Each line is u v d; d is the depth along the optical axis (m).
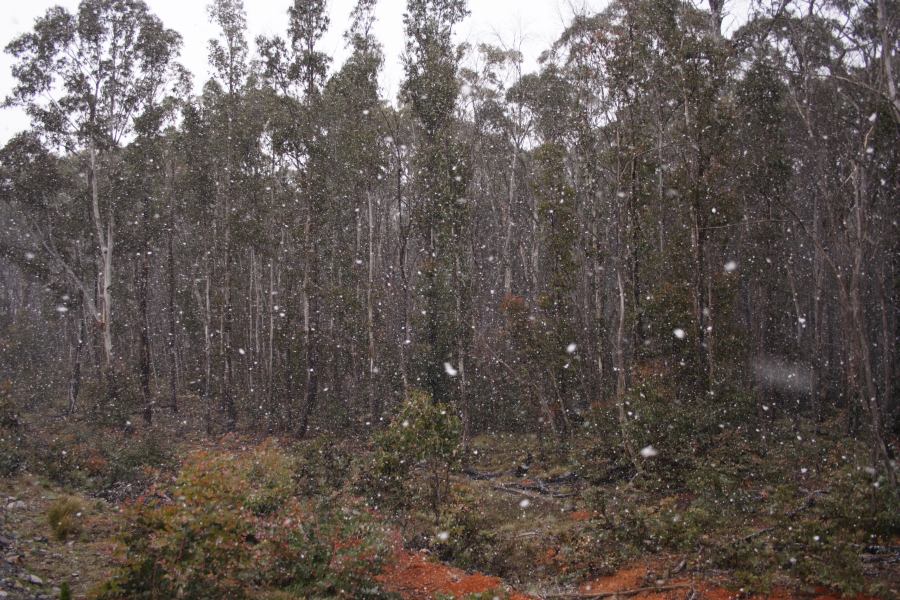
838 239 12.95
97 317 23.48
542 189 20.19
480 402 23.53
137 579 5.69
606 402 18.19
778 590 7.66
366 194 24.94
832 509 9.39
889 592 7.07
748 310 22.22
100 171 25.89
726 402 14.98
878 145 12.75
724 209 16.41
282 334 26.92
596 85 18.33
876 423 9.91
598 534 9.96
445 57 22.27
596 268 20.27
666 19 16.20
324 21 23.45
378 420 22.14
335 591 7.21
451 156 21.77
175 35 24.25
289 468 12.20
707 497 10.91
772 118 17.30
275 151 24.19
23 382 29.31
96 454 13.98
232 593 6.26
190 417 27.44
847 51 12.68
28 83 21.84
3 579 6.46
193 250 32.50
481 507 12.74
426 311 22.36
